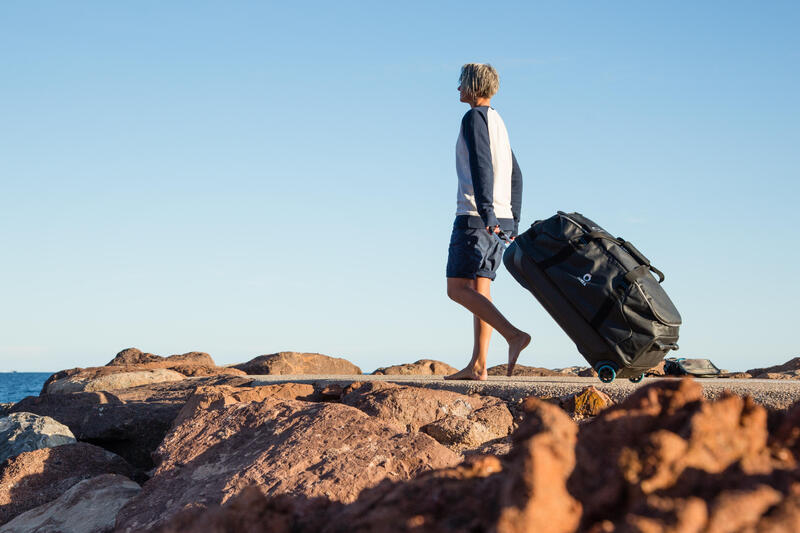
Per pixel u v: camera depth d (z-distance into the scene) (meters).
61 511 3.60
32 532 3.44
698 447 1.62
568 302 4.45
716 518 1.33
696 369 6.62
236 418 3.86
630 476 1.57
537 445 1.49
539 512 1.39
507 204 5.41
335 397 4.99
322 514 1.94
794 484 1.44
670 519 1.33
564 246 4.45
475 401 4.30
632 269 4.33
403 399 4.21
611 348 4.33
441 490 1.74
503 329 5.06
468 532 1.55
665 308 4.35
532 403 1.83
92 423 5.51
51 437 4.98
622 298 4.26
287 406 3.86
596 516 1.52
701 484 1.54
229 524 1.87
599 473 1.62
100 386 8.80
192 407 4.30
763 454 1.67
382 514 1.69
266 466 3.17
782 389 3.84
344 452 3.24
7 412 6.75
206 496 3.03
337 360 11.78
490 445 3.88
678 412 1.78
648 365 4.41
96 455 4.58
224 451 3.58
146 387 7.73
